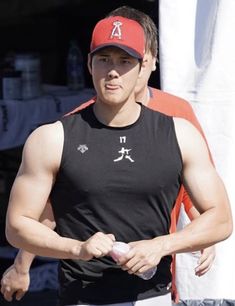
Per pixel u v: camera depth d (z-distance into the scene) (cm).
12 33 3397
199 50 1491
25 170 1039
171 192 1042
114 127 1031
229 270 1461
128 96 1023
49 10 3222
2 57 3152
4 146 2169
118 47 1010
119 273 1040
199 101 1484
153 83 1939
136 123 1038
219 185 1062
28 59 2328
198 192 1048
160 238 1007
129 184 1017
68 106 2312
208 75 1478
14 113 2178
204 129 1482
